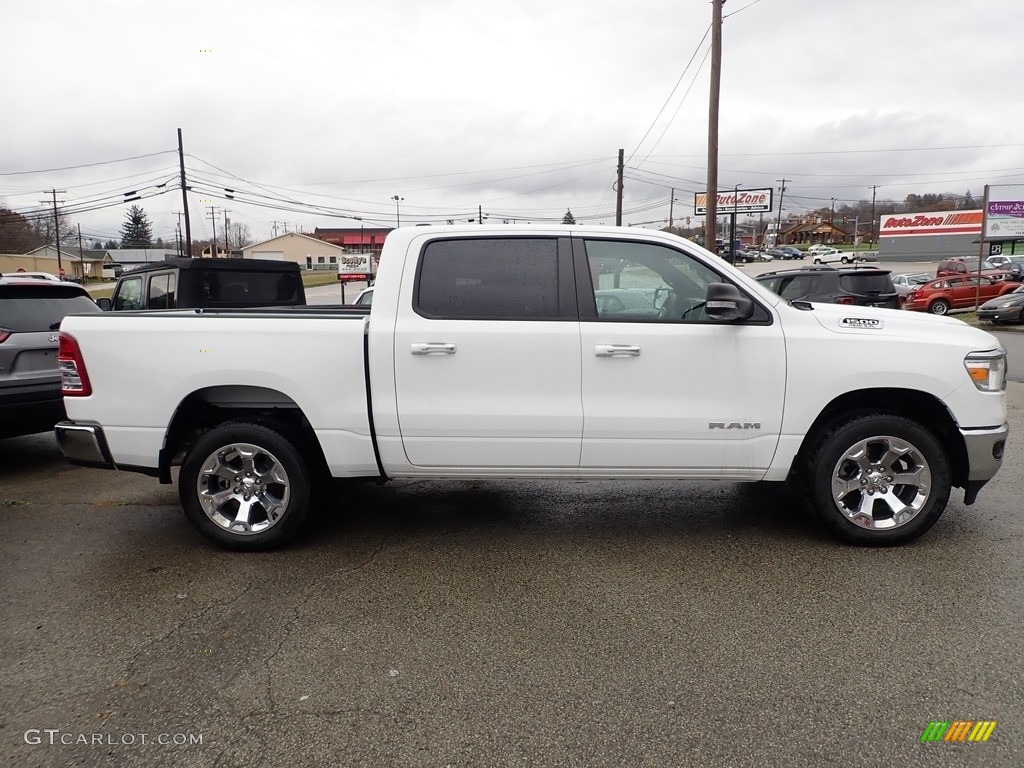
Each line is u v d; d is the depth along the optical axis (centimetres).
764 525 444
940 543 406
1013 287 2272
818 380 381
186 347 392
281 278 1041
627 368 383
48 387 591
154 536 441
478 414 386
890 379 379
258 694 268
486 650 298
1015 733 240
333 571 382
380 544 421
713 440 388
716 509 479
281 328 390
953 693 262
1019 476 538
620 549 408
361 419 391
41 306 611
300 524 406
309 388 390
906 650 292
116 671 286
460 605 340
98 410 401
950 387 380
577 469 397
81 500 521
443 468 400
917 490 393
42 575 380
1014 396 890
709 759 229
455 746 237
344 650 300
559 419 385
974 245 5500
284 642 307
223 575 378
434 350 382
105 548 421
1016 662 282
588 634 311
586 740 239
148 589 362
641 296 394
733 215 4325
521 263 393
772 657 289
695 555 397
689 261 394
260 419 409
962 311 2308
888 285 1247
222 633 315
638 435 387
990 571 367
